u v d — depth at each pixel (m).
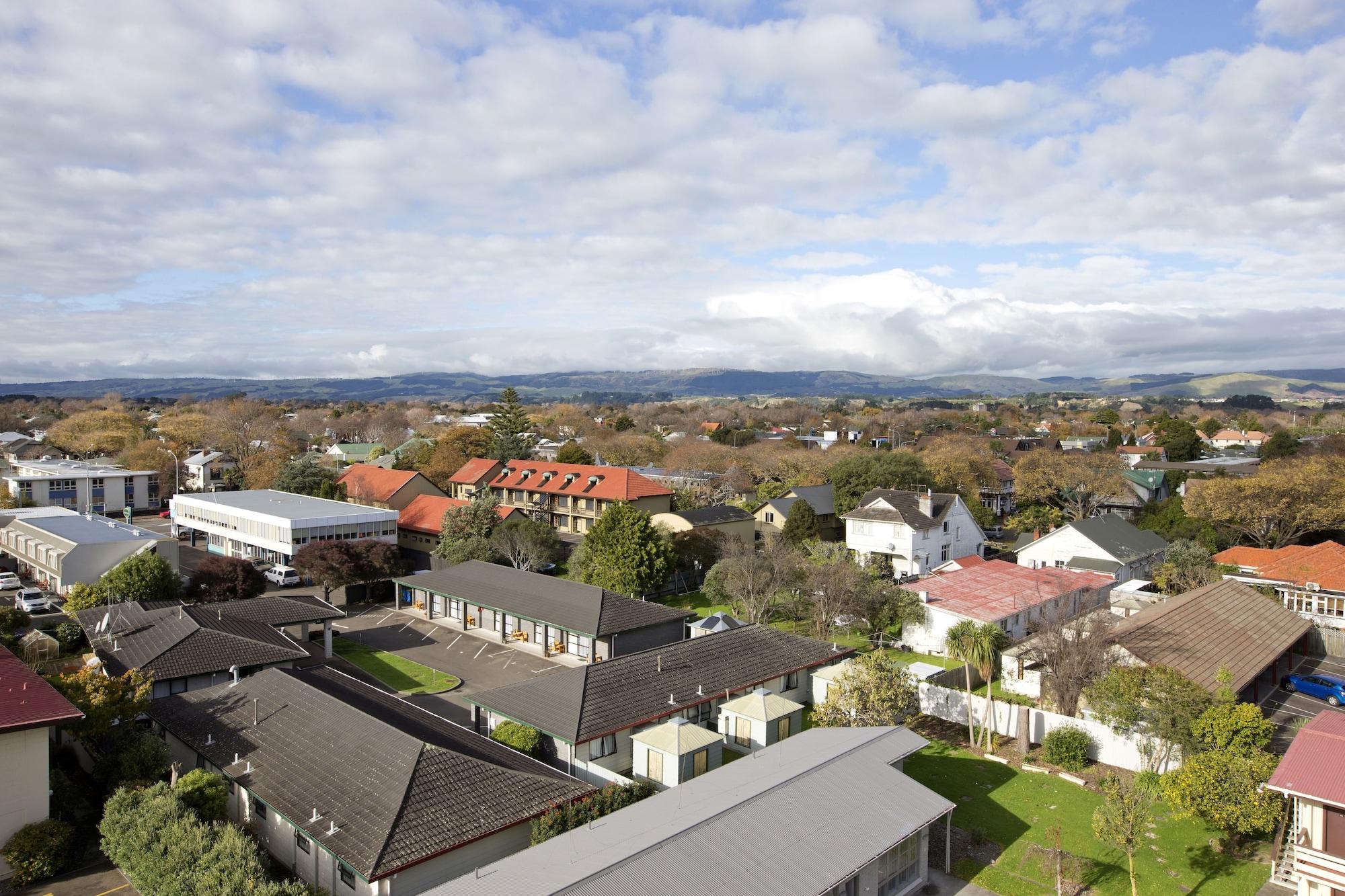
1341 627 52.84
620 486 83.25
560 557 77.25
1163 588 61.88
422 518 81.38
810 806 24.92
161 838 23.70
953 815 30.92
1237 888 25.70
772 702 36.66
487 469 98.62
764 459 116.81
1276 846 26.50
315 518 70.44
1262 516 69.94
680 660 39.84
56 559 61.16
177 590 55.66
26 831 25.70
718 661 40.72
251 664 40.28
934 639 51.81
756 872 21.55
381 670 48.78
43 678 31.33
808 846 23.02
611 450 136.00
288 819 25.66
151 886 22.59
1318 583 55.53
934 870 27.17
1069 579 59.72
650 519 68.00
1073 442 166.50
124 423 139.50
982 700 39.53
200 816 26.58
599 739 33.34
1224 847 28.31
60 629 49.09
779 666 41.59
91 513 90.31
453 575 60.06
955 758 36.25
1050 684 39.75
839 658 43.62
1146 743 33.62
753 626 45.38
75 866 26.36
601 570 60.56
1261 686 44.91
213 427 139.50
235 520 77.62
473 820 25.30
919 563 72.19
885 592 53.22
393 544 69.12
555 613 50.81
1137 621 41.56
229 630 43.31
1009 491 111.62
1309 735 24.47
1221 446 169.00
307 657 47.72
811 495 90.25
